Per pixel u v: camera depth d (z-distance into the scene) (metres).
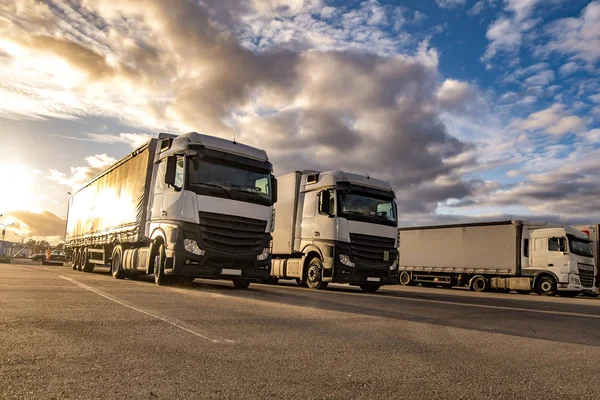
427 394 3.01
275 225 16.25
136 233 11.79
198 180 10.09
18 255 107.31
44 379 2.79
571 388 3.40
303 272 14.64
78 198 21.22
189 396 2.65
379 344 4.65
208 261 10.02
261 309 6.95
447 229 25.69
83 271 18.25
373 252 13.59
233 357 3.66
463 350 4.64
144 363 3.30
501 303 12.52
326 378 3.22
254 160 11.04
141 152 12.35
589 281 21.12
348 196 13.62
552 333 6.45
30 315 5.01
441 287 28.97
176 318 5.46
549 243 21.17
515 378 3.59
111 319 5.10
